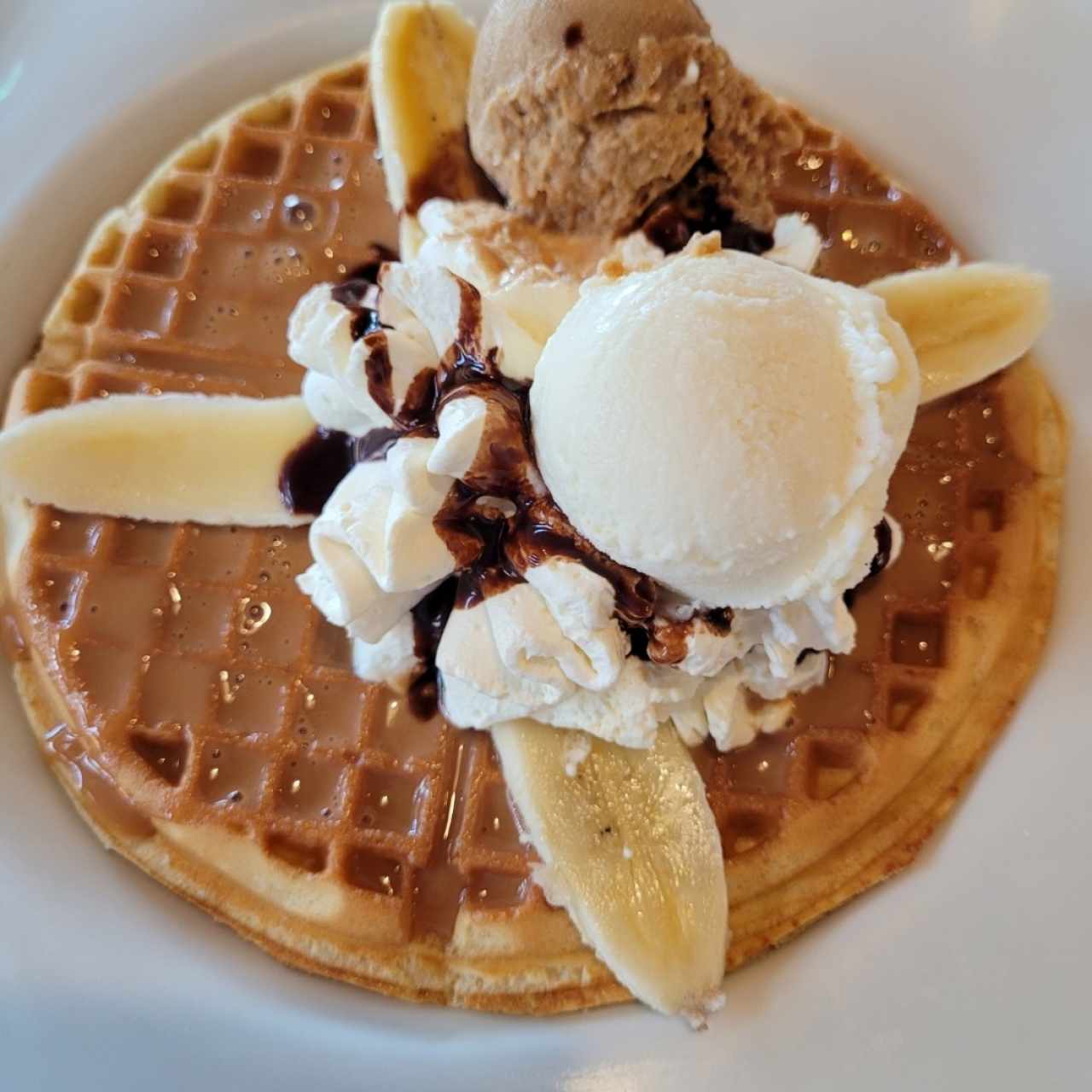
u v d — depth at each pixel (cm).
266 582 23
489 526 21
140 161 29
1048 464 25
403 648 22
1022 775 22
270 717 22
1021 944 21
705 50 22
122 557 23
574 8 22
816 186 28
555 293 22
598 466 19
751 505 19
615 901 20
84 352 25
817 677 22
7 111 29
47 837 22
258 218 26
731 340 19
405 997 21
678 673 21
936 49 29
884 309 20
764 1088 20
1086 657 23
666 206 24
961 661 23
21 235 28
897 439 20
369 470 21
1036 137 28
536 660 20
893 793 22
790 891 22
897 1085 20
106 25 30
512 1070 20
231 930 22
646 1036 21
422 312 21
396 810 22
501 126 23
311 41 31
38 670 23
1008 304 25
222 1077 20
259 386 24
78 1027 21
